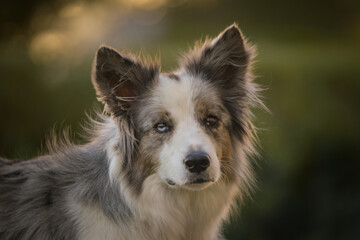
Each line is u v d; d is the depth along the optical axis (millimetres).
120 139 5188
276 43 18016
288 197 13258
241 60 5547
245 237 12359
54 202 5203
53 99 14172
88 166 5285
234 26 5469
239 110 5609
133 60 5344
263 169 12922
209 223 5484
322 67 15570
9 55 15281
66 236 5023
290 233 13086
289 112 14531
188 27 19250
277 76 14773
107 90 5199
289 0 20156
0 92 14195
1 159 6008
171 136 5059
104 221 5027
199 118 5188
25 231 5238
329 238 12898
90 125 5922
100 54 5078
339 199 13445
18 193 5434
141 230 5152
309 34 19594
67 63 14719
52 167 5477
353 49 17719
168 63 11547
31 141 13688
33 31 16016
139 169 5152
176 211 5262
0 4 15383
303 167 14219
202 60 5641
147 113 5176
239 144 5625
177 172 4844
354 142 14930
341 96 15445
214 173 4848
